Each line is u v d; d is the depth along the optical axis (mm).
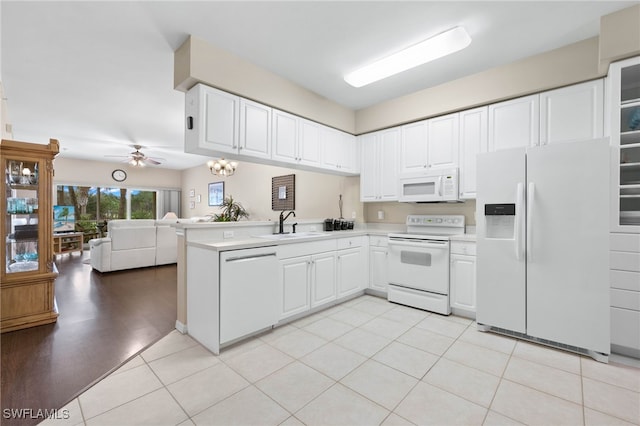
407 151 3562
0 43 2383
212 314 2236
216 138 2500
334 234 3299
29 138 5426
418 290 3236
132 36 2320
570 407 1609
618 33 2047
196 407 1613
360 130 3992
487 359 2141
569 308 2229
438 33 2301
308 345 2359
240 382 1848
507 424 1482
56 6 1953
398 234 3465
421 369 2004
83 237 7703
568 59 2477
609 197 2115
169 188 9305
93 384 1821
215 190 7938
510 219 2613
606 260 2109
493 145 2922
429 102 3314
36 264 2822
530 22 2178
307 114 3311
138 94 3445
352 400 1676
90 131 4973
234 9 2016
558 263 2271
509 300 2486
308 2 1956
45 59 2648
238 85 2621
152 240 5457
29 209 2840
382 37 2352
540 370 1990
